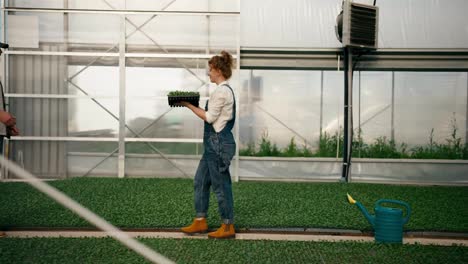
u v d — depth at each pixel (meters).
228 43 7.89
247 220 4.71
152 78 7.93
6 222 4.48
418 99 8.06
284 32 8.06
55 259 3.35
